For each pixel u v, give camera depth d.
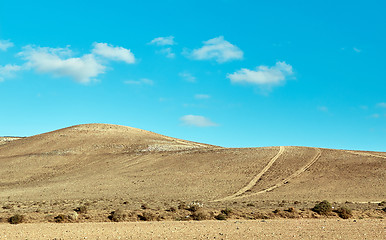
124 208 46.72
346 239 22.98
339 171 91.75
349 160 101.81
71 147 138.75
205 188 82.44
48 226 28.50
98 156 126.94
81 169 112.38
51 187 90.25
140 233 24.73
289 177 89.38
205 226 29.06
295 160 105.25
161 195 75.94
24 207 52.06
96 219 34.62
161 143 145.12
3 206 52.25
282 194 73.62
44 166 117.69
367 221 35.06
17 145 149.12
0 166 119.56
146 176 98.06
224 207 51.06
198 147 137.50
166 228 27.52
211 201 66.31
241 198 71.00
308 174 90.94
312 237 23.59
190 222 32.72
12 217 32.41
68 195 77.81
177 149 132.38
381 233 25.92
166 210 42.84
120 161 118.75
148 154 125.62
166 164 110.62
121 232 25.19
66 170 112.56
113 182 93.00
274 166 100.00
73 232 24.94
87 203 56.12
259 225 30.22
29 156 129.50
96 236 23.31
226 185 84.94
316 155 110.81
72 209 44.59
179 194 76.56
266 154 113.75
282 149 122.06
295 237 23.55
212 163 106.94
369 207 51.28
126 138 152.88
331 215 41.47
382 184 78.44
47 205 55.78
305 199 66.25
